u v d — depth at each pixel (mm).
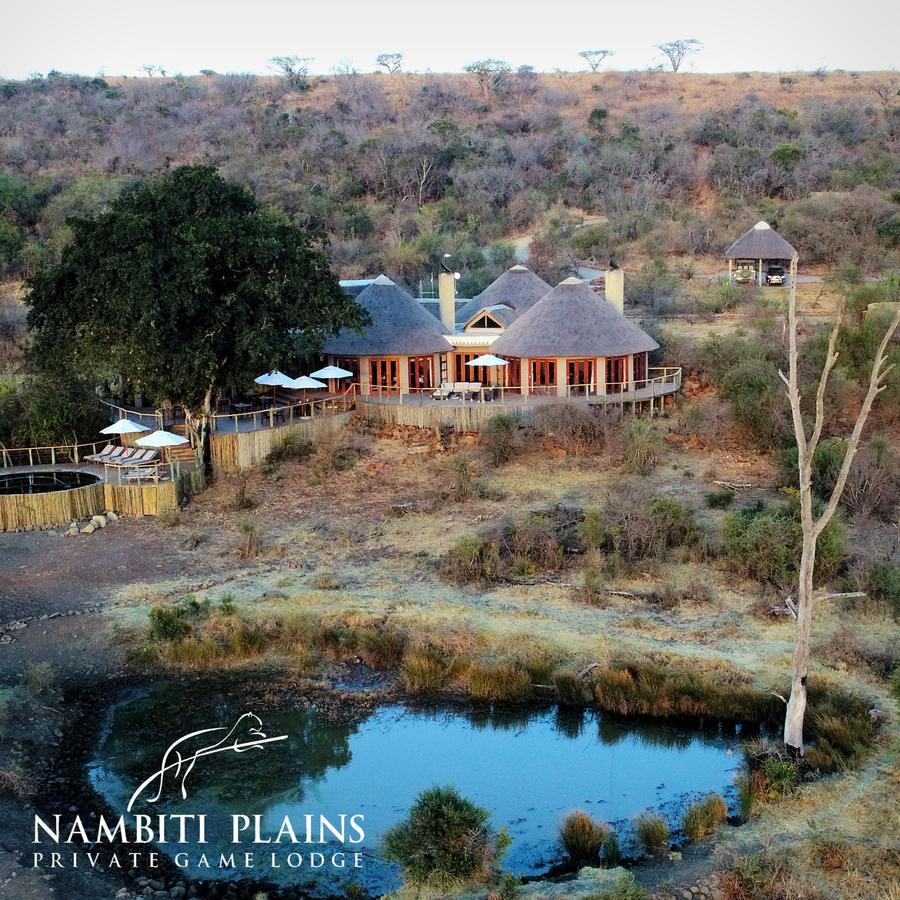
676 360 46062
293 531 33781
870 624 26375
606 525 31922
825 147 90750
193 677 25453
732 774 20953
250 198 40500
